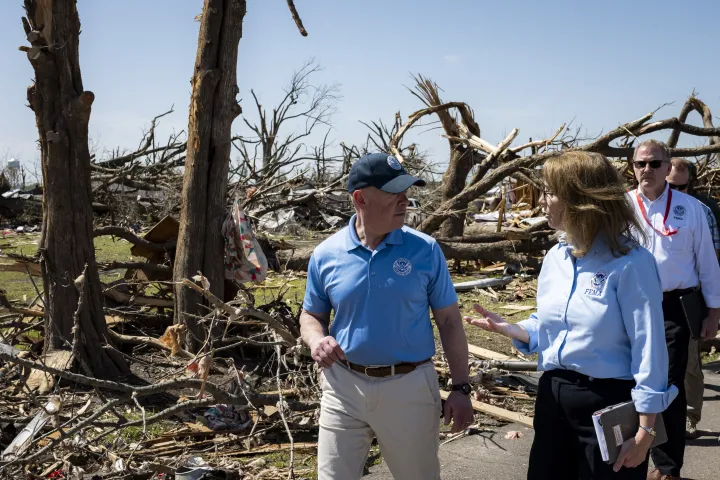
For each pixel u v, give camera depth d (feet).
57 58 17.20
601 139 41.06
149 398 17.13
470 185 44.42
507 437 16.07
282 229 62.39
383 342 8.90
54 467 13.05
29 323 21.81
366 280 8.93
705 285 13.33
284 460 14.42
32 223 73.56
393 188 8.55
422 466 9.29
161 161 55.77
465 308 32.71
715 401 18.53
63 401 14.43
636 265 8.09
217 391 13.99
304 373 19.35
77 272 17.93
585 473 8.40
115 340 19.79
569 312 8.46
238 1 19.98
